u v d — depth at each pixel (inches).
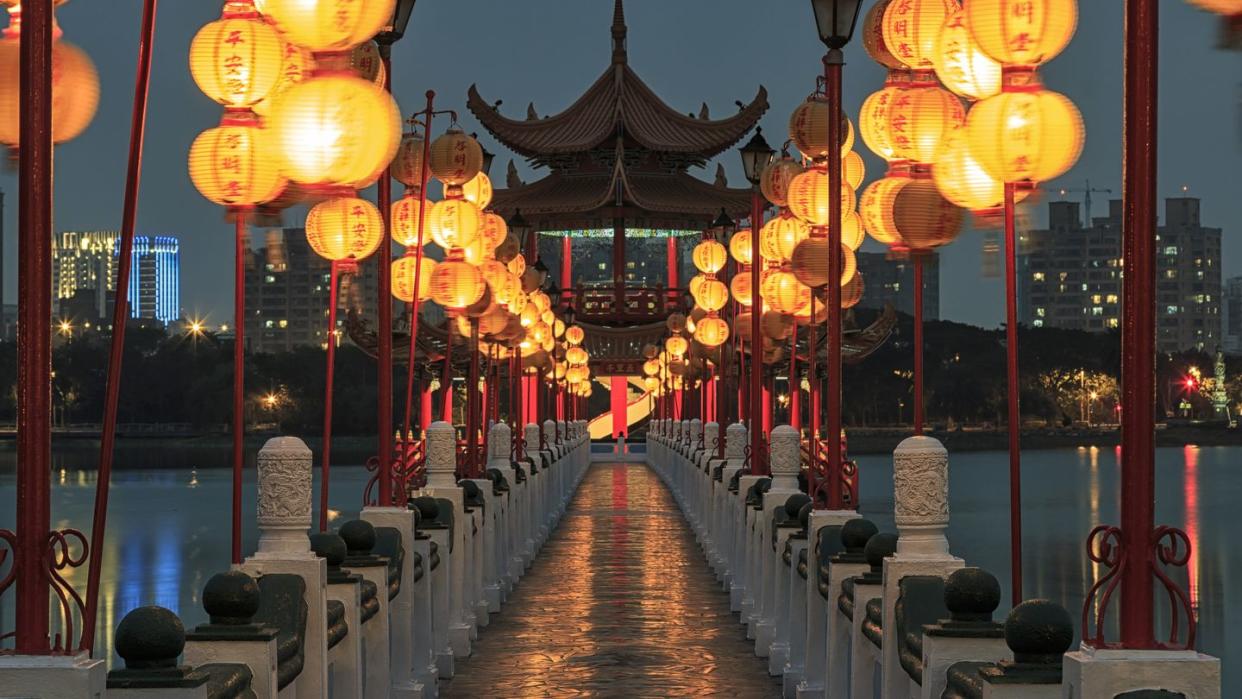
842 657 359.9
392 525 419.5
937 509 290.8
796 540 448.5
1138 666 195.3
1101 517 1432.1
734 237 792.9
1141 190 199.6
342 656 320.5
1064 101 280.4
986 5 270.5
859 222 525.0
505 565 702.5
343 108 288.7
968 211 365.4
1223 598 860.0
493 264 682.2
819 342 964.0
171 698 213.3
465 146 584.1
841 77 444.8
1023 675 218.1
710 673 493.4
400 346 1076.5
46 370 201.3
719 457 923.4
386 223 453.7
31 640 198.2
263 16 307.7
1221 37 197.5
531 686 470.3
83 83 255.8
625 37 2303.2
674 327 1480.1
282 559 285.1
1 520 1288.1
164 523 1346.0
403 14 461.4
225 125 319.3
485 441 812.6
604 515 1230.9
